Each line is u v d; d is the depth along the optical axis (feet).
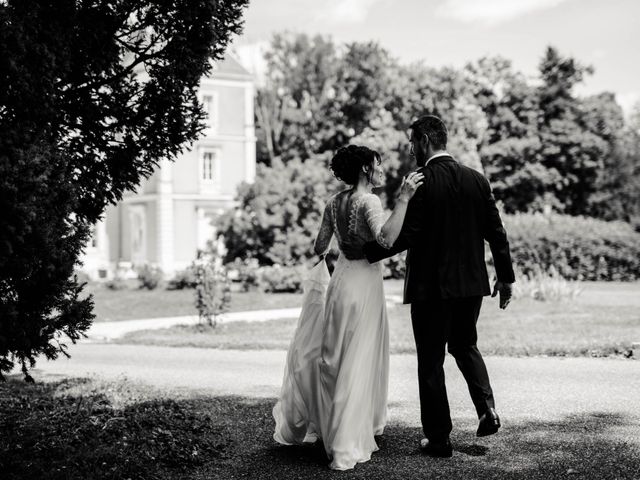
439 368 16.38
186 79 18.79
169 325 51.26
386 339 17.54
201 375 29.30
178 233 133.90
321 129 174.60
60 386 25.63
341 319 16.57
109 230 147.23
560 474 14.67
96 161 19.31
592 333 39.63
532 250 95.91
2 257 13.83
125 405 21.43
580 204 167.22
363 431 16.12
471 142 127.44
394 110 135.64
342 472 15.28
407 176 16.26
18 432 17.46
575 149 161.58
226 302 49.37
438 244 16.28
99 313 62.44
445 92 134.62
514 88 170.09
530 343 35.94
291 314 57.98
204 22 18.40
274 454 16.79
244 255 90.43
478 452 16.55
